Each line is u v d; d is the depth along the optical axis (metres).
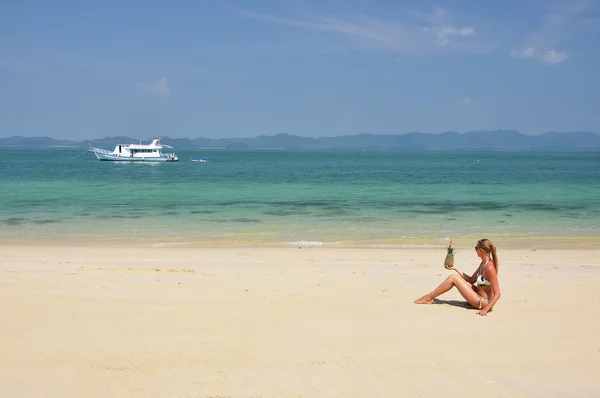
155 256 13.84
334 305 8.26
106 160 119.88
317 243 16.75
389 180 58.38
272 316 7.59
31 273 10.73
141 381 5.36
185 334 6.75
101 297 8.58
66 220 22.11
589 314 7.92
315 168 102.19
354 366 5.81
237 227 20.38
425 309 8.12
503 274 11.57
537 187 45.75
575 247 16.33
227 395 5.09
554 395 5.20
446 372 5.69
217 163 134.12
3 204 28.45
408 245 16.45
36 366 5.69
